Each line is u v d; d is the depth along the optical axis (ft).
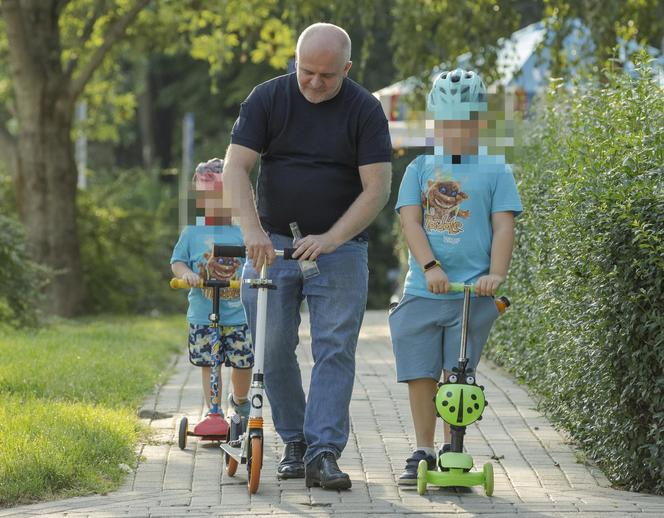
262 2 160.56
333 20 120.47
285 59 163.73
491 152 43.52
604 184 44.42
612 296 43.60
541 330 59.47
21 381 65.82
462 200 43.45
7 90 184.65
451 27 117.29
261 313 42.42
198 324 54.60
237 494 42.32
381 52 232.12
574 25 112.16
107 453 47.70
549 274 55.42
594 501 41.19
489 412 60.18
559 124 63.16
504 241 43.14
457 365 43.68
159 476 45.62
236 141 43.14
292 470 44.73
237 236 53.98
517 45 122.01
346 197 43.65
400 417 58.80
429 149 43.83
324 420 43.09
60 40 156.76
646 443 43.32
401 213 43.98
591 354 45.73
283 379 44.86
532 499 41.63
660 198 41.57
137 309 167.63
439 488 43.29
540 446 51.62
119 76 191.93
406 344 44.21
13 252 109.91
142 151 357.00
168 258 173.27
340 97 43.04
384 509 39.75
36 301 117.80
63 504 40.75
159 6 161.58
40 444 46.47
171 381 74.33
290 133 43.24
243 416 54.24
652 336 42.16
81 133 197.47
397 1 121.29
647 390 42.37
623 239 42.42
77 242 154.20
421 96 119.85
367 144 42.88
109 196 169.37
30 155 150.00
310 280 43.75
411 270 44.42
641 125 47.37
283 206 43.60
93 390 65.05
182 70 306.55
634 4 110.32
